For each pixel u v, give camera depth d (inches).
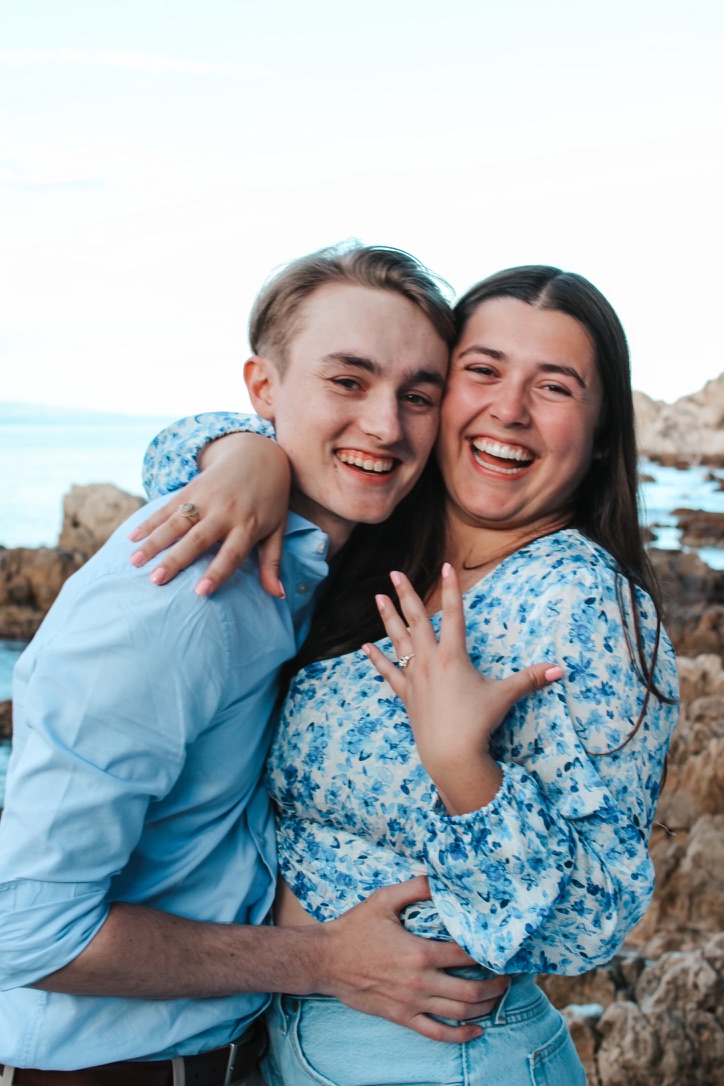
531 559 61.4
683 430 1070.4
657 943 145.2
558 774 55.2
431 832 54.2
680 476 1013.8
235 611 54.1
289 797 62.3
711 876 155.2
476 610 61.0
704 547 642.2
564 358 61.9
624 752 56.9
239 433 60.6
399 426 58.2
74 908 51.3
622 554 66.4
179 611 51.8
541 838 52.7
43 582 420.2
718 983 111.4
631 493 66.6
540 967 57.0
